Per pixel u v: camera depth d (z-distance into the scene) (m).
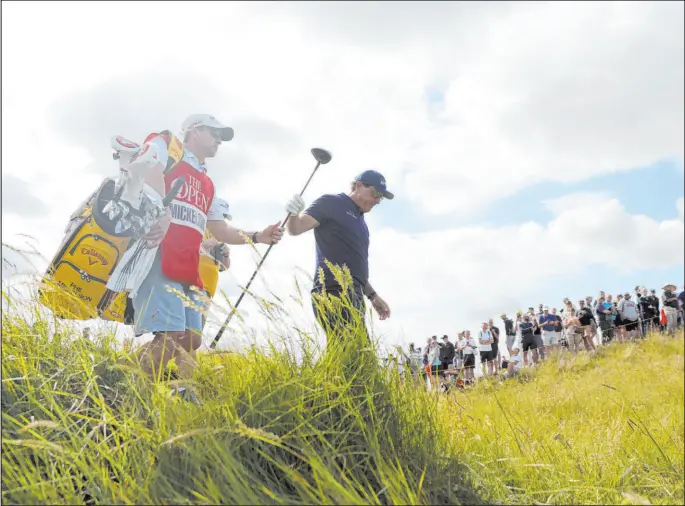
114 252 2.94
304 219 3.75
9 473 2.00
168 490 2.00
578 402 6.55
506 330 15.01
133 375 2.55
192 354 2.97
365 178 3.89
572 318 14.98
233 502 1.93
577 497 2.64
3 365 2.54
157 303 3.04
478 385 3.88
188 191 3.27
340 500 1.89
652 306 15.45
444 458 2.59
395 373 2.87
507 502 2.50
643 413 5.78
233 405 2.41
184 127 3.47
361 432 2.50
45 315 2.91
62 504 1.91
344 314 3.17
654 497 2.84
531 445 3.35
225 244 3.78
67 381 2.62
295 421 2.46
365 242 3.92
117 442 2.20
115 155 2.93
